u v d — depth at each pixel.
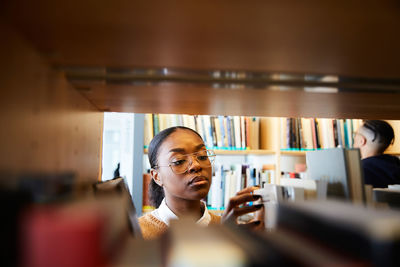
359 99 0.53
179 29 0.30
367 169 1.47
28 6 0.25
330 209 0.29
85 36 0.31
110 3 0.25
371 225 0.24
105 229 0.23
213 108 0.64
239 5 0.25
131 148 2.18
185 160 0.96
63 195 0.28
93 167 0.60
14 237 0.22
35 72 0.32
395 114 0.69
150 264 0.25
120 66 0.40
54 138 0.38
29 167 0.31
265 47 0.34
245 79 0.44
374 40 0.32
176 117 2.23
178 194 0.95
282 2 0.25
